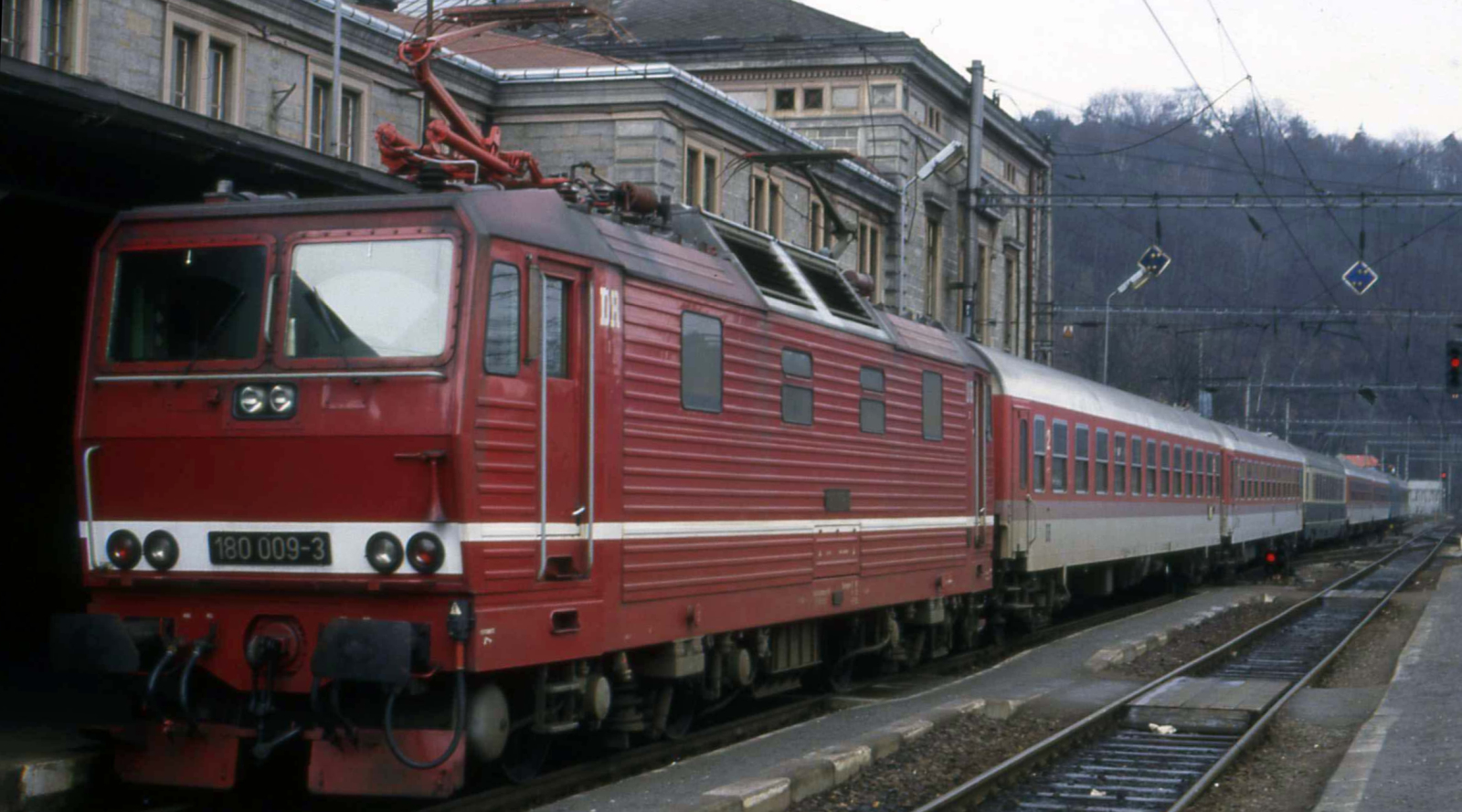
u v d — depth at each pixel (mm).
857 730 12586
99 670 8742
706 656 11961
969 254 34719
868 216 38406
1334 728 13555
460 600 8430
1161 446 28969
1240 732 13328
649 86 29062
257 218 9008
